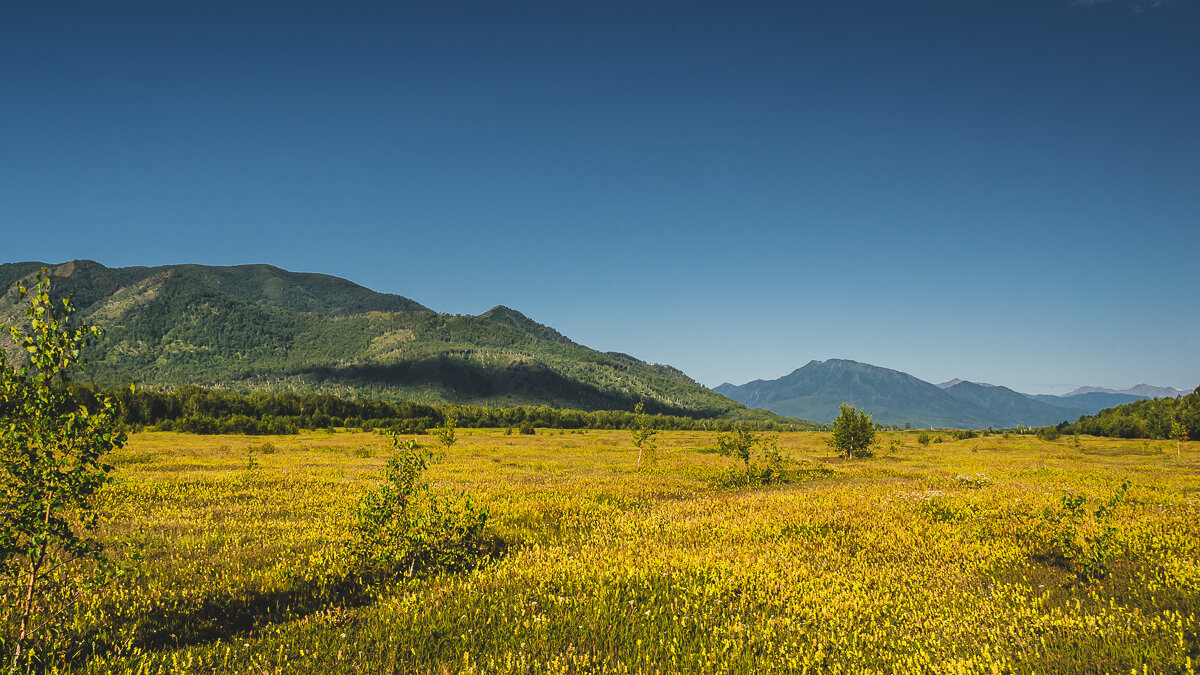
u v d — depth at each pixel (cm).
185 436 8588
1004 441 9475
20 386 798
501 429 15475
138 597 1114
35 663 822
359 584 1279
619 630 957
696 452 6862
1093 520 1620
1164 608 977
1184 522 1633
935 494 2300
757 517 1933
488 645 900
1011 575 1233
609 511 2303
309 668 826
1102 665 780
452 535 1424
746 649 879
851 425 5588
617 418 19012
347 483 3075
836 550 1494
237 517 2058
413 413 16975
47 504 793
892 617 1009
